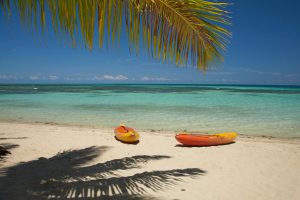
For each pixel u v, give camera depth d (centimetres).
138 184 501
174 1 258
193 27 273
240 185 520
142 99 3003
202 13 259
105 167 613
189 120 1446
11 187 475
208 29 268
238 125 1294
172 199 447
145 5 259
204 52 283
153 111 1834
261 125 1295
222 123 1350
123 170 592
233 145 863
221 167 632
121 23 237
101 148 816
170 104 2367
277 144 880
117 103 2470
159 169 607
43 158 673
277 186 518
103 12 228
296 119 1473
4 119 1511
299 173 593
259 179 555
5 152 701
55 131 1119
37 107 2120
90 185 483
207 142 854
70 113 1747
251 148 823
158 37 269
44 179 517
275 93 4659
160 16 267
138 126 1277
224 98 3200
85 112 1792
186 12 263
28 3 227
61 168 594
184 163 661
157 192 472
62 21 223
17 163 630
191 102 2573
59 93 4447
